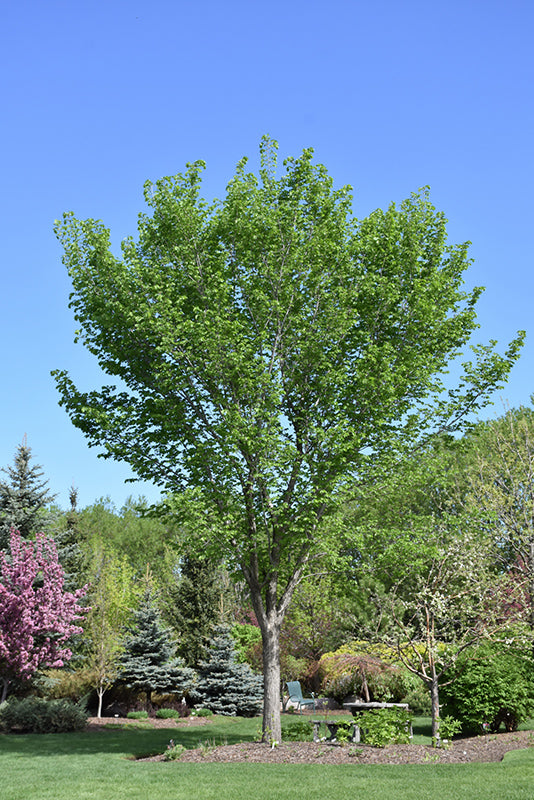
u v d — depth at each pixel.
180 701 27.59
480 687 16.44
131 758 14.43
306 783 9.97
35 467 27.28
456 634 17.28
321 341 15.29
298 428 16.69
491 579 18.34
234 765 12.06
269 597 15.59
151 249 16.23
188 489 13.88
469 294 17.58
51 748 15.68
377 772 10.84
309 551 15.16
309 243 15.53
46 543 22.75
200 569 30.86
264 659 15.27
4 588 20.36
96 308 16.20
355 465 15.67
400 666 20.77
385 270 16.66
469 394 16.61
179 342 14.27
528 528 19.72
